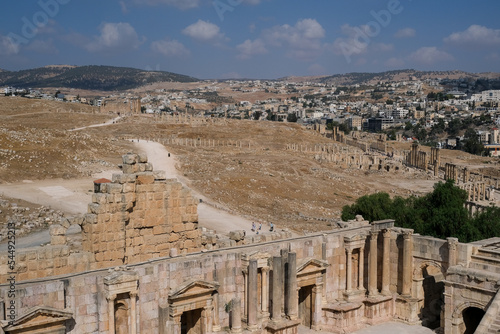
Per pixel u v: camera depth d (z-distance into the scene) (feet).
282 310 168.04
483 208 358.84
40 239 246.06
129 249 152.56
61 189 345.72
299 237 181.16
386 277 191.72
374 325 185.16
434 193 275.18
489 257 173.06
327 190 481.46
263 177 476.54
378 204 278.87
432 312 200.23
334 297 187.93
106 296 129.49
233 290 157.48
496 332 145.48
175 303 142.20
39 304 120.16
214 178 439.63
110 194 147.13
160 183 158.30
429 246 186.80
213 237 169.37
